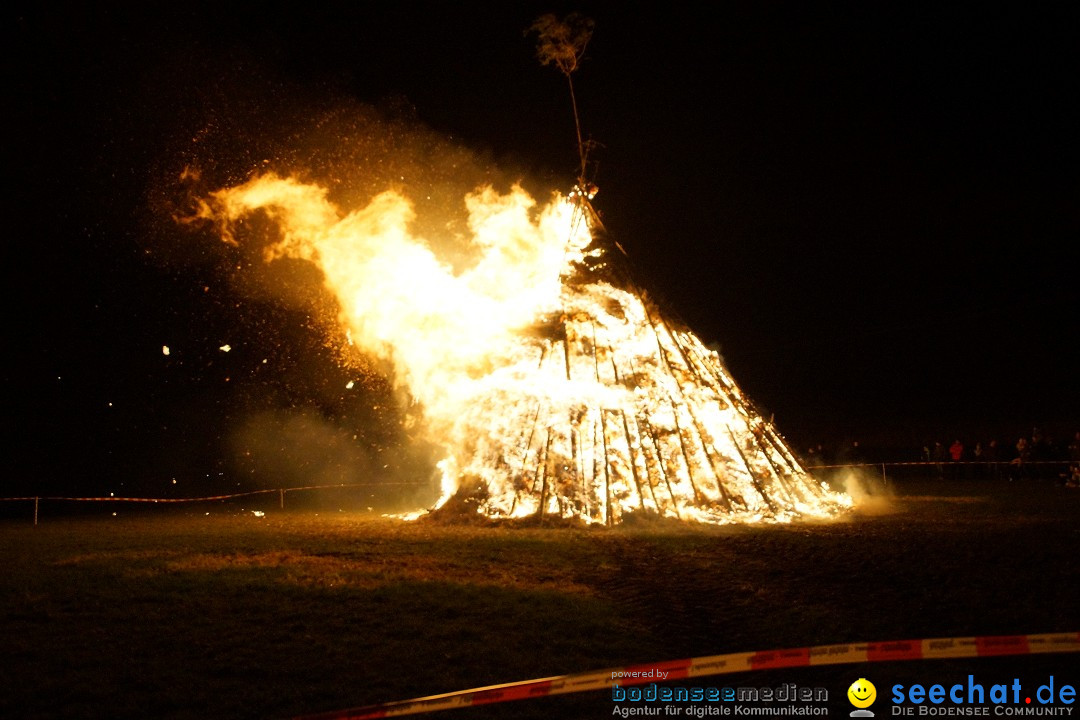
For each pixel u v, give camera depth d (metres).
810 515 17.50
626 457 17.52
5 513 26.30
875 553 12.47
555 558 12.77
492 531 16.11
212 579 11.05
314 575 11.42
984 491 23.64
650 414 18.14
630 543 14.12
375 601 9.84
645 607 9.69
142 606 9.63
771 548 13.20
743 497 17.34
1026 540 13.28
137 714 6.54
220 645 8.19
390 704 6.50
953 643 7.37
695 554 12.87
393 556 13.06
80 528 18.89
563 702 6.79
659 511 16.73
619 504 16.78
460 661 7.73
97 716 6.50
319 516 21.27
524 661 7.71
